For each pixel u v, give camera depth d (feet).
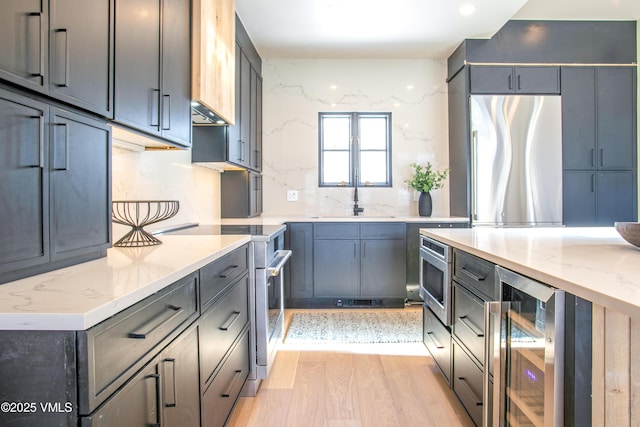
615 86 12.24
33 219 3.13
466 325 5.69
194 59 6.42
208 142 8.95
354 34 11.53
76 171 3.69
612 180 12.22
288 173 13.79
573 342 3.05
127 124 4.48
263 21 10.58
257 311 6.86
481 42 12.03
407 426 5.81
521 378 4.04
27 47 2.96
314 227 11.96
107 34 4.06
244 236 6.54
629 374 2.68
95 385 2.35
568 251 4.66
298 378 7.38
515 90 12.05
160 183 7.43
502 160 11.94
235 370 5.85
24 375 2.27
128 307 2.75
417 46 12.52
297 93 13.70
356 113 13.75
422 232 7.98
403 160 13.75
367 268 12.00
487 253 4.69
